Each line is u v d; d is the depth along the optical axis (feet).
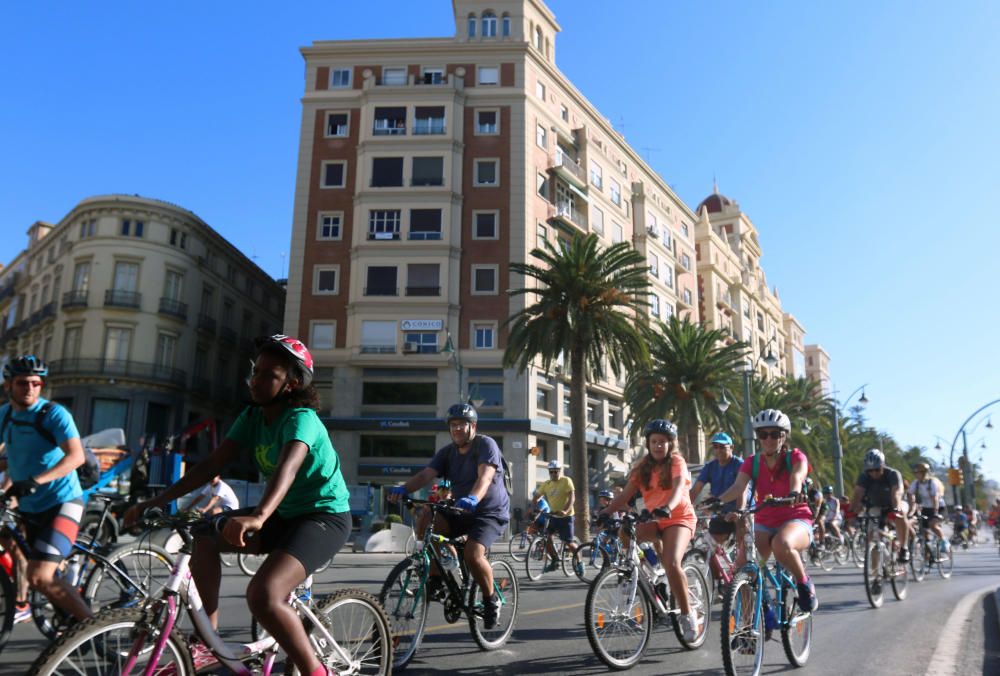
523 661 16.87
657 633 20.45
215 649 9.69
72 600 15.01
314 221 127.44
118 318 125.39
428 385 120.88
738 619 14.98
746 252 252.62
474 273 125.29
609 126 162.71
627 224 162.81
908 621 23.15
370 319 121.70
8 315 163.22
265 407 10.46
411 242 123.54
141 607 9.00
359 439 119.34
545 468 123.54
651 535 17.69
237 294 154.10
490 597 17.13
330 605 11.24
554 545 40.11
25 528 15.64
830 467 150.51
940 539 38.75
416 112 130.82
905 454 271.90
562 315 89.97
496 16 138.51
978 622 22.81
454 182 127.13
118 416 122.52
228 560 32.96
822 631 21.43
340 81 134.51
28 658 16.30
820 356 359.87
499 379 120.26
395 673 15.46
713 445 23.70
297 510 10.34
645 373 107.14
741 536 21.01
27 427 15.48
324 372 121.70
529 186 129.59
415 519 17.11
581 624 22.74
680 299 180.45
